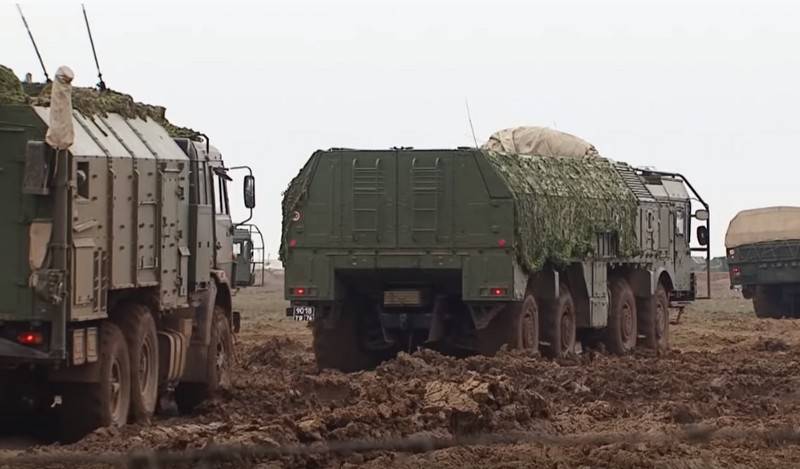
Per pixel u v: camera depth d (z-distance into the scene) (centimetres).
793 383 4747
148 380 3791
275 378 5025
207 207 4291
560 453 3206
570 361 5575
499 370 4759
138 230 3659
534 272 5544
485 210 5350
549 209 5659
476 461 3105
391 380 4434
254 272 5319
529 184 5538
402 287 5522
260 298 14138
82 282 3297
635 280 6762
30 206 3216
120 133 3678
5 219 3216
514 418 3612
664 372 5034
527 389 4219
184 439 3134
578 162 6216
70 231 3234
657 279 6875
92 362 3400
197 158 4209
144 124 3931
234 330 4734
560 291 5838
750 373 5125
